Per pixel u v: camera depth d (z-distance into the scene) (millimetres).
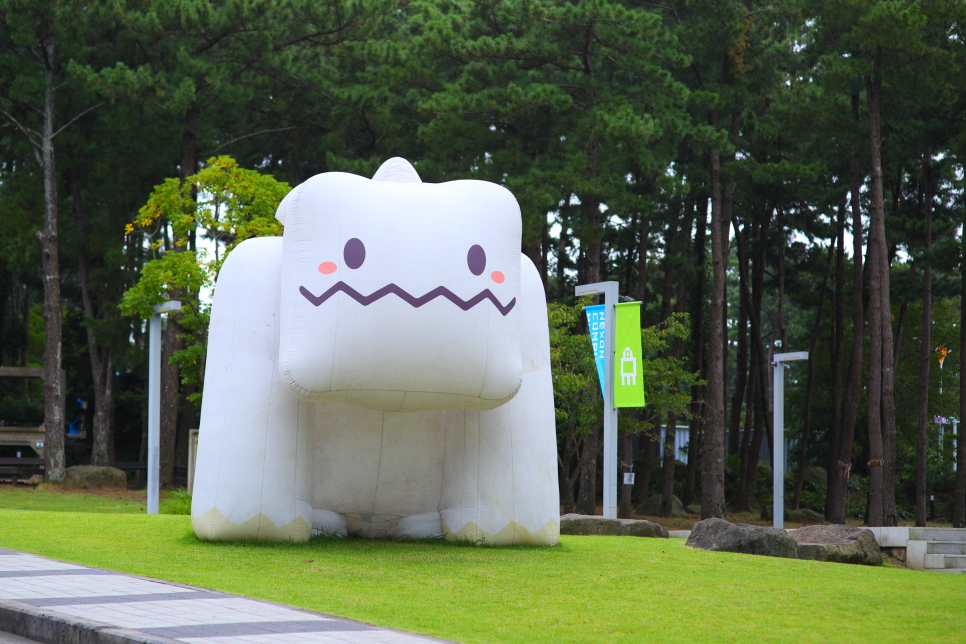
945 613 7148
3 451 34750
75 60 27703
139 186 30609
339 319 9219
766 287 39375
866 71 22781
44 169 27688
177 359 22844
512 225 9969
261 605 6891
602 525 14062
